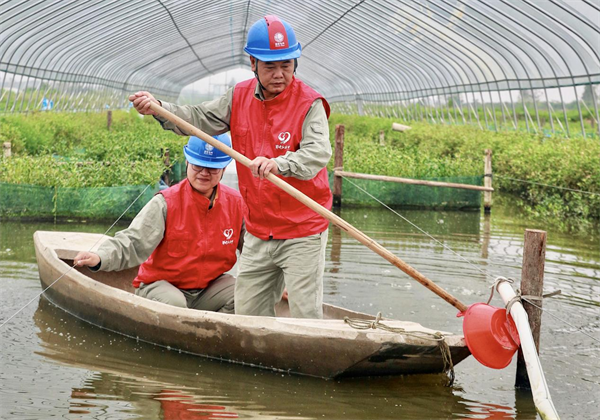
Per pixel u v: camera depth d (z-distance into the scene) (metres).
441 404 4.27
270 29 4.68
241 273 5.15
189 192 5.37
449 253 8.77
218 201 5.46
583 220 12.25
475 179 13.45
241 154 4.70
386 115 33.69
